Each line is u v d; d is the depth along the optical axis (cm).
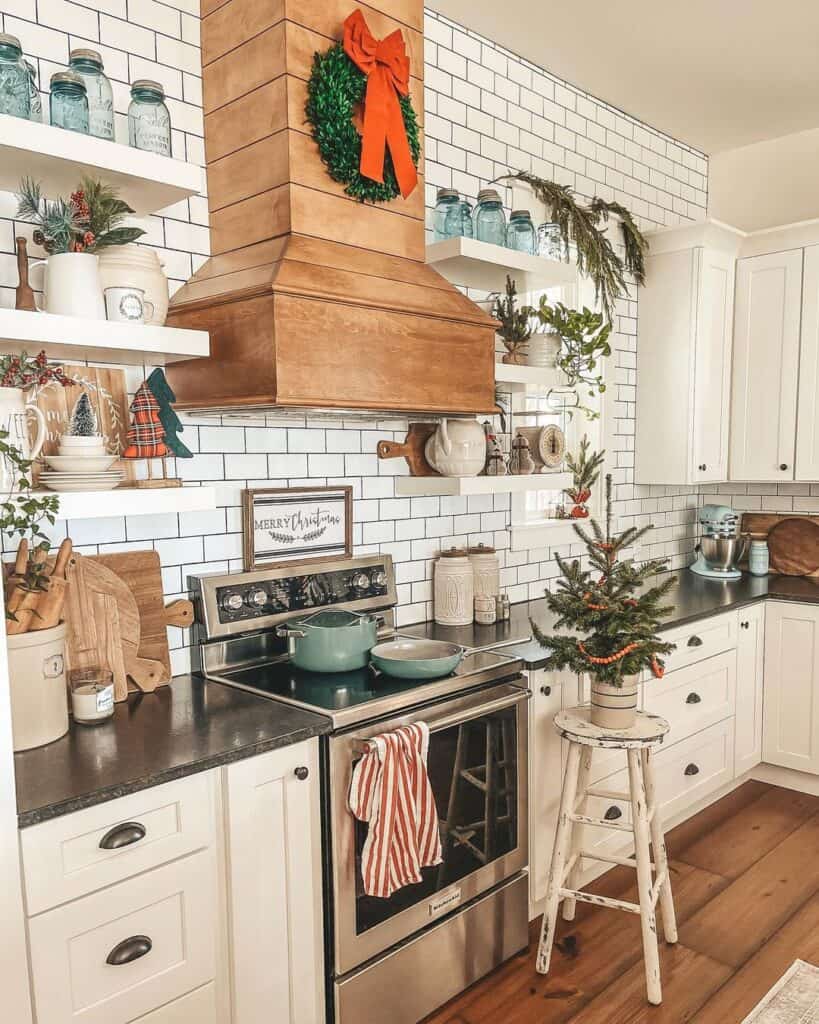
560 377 291
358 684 213
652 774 239
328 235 208
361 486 268
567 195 324
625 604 227
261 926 177
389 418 249
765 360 384
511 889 236
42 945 142
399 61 216
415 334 220
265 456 240
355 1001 194
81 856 147
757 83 347
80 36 196
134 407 194
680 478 380
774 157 414
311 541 250
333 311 197
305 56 202
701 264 368
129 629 205
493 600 289
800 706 353
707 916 260
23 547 172
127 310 181
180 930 163
